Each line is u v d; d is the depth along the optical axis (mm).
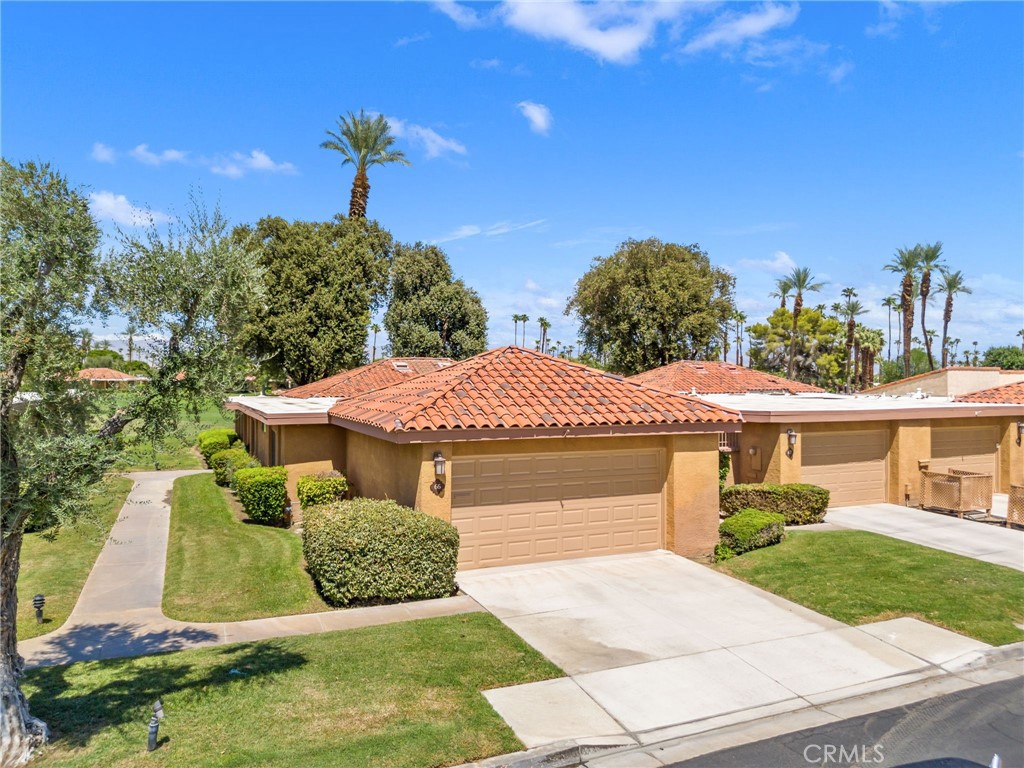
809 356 65062
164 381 6660
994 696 7840
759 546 13438
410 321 48469
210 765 6039
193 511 18375
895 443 18859
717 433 13773
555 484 13047
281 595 11117
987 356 57719
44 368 6145
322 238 41125
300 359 39500
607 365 47656
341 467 17938
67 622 10180
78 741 6426
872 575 11797
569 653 8766
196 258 6816
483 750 6434
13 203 6047
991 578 11602
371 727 6742
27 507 5863
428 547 10852
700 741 6809
